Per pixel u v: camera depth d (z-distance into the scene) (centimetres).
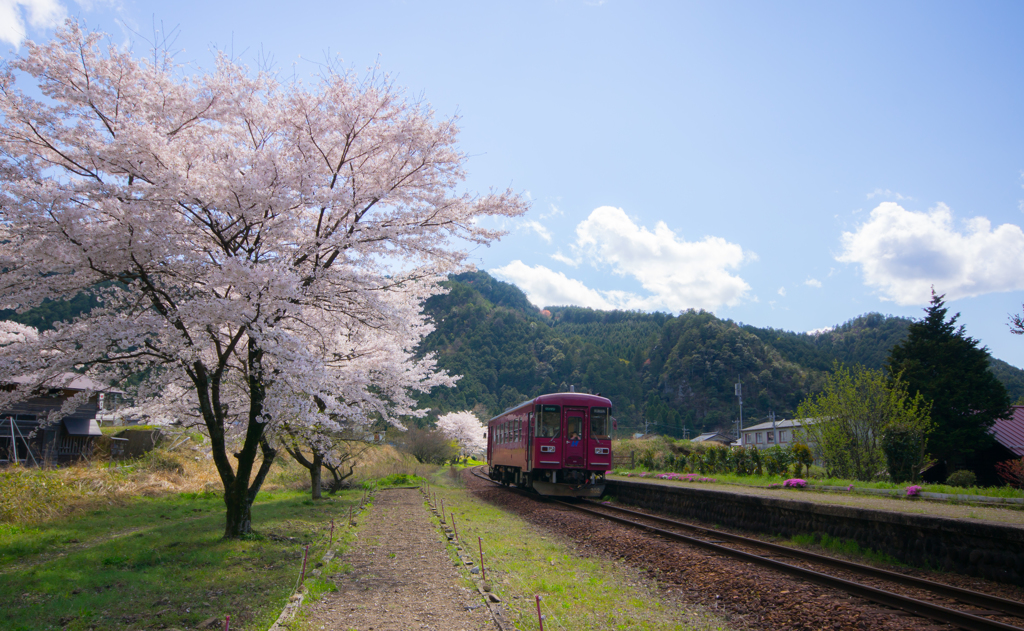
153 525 1142
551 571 749
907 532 753
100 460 1922
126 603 564
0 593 603
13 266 780
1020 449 2359
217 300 747
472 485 2489
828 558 741
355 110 916
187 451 2131
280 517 1215
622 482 1717
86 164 811
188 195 779
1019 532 613
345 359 1208
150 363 885
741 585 631
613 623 535
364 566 736
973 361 2714
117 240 733
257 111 919
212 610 540
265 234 859
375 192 914
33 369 753
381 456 2881
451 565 743
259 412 917
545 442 1753
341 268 925
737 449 2020
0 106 761
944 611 510
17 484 1206
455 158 1013
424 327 1376
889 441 1603
